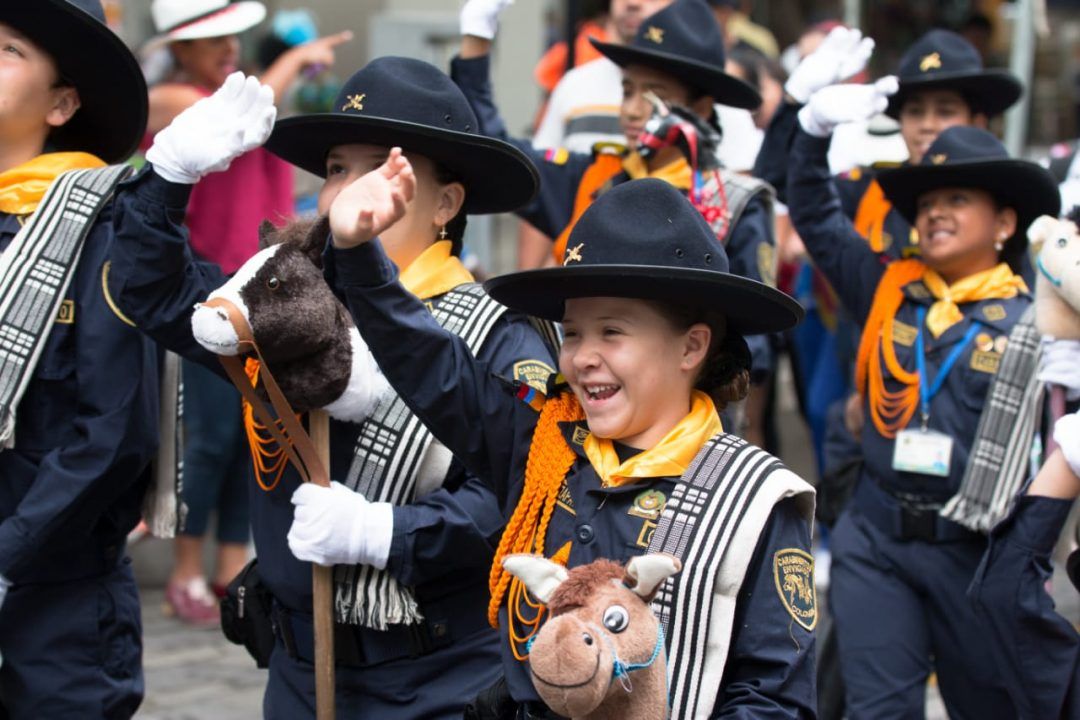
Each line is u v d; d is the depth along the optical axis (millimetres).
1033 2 9539
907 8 16500
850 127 6781
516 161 4039
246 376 3668
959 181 5227
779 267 8625
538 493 3307
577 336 3281
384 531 3752
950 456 5070
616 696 2881
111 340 4230
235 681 6555
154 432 4379
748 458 3186
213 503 7383
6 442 4207
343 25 13328
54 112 4527
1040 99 17750
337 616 3865
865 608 5180
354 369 3713
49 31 4391
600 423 3230
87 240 4277
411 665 3936
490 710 3406
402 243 4055
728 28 9109
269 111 3641
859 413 5605
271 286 3559
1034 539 3920
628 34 7215
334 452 3885
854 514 5332
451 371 3414
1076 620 6855
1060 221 4500
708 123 6141
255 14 7609
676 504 3146
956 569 5078
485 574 3998
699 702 3051
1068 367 4504
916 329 5242
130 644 4566
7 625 4336
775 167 6000
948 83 6891
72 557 4371
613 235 3230
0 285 4207
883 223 6188
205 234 7262
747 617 3111
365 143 4055
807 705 3115
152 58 7809
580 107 7320
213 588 7527
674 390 3260
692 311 3270
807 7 16609
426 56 9133
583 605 2855
